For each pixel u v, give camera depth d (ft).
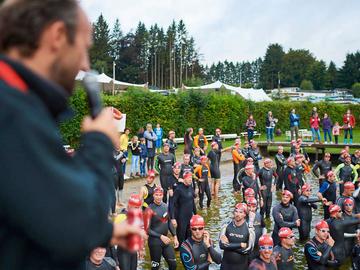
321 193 54.24
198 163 65.77
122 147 64.49
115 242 4.37
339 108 170.81
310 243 35.94
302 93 366.02
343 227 39.91
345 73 454.81
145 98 103.50
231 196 69.41
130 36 386.93
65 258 3.60
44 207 3.42
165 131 109.50
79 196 3.59
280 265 32.76
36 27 3.76
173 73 388.16
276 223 42.96
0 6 3.91
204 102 119.55
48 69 3.91
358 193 49.73
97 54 332.60
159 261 36.04
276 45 549.54
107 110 4.30
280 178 74.54
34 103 3.68
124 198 60.34
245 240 33.42
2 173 3.38
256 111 143.74
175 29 398.01
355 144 104.83
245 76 603.26
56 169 3.55
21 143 3.45
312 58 546.26
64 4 3.87
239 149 73.77
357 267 36.60
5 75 3.68
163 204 36.86
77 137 77.61
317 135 111.04
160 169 61.67
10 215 3.43
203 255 31.32
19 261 3.58
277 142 113.80
